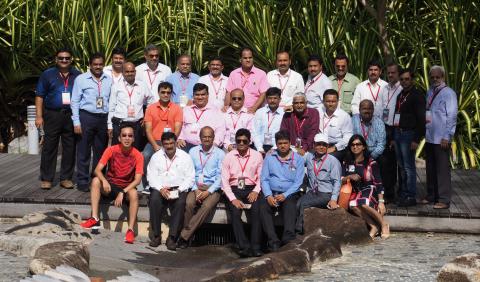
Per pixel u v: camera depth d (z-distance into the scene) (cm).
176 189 1125
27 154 1535
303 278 940
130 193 1135
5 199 1184
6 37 1648
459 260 892
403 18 1606
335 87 1267
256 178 1130
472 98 1516
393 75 1198
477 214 1126
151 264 1034
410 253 1041
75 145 1253
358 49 1542
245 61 1251
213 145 1151
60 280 838
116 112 1221
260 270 932
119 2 1631
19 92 1662
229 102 1255
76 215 1141
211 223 1156
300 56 1584
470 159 1484
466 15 1546
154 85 1268
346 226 1094
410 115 1176
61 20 1598
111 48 1608
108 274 954
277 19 1609
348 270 969
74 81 1231
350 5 1584
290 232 1098
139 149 1235
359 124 1188
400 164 1185
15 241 1012
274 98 1188
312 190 1139
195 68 1611
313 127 1174
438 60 1555
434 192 1183
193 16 1644
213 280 917
